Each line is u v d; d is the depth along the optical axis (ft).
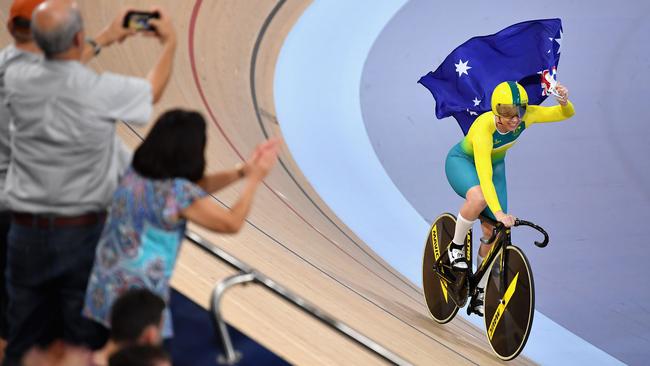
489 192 55.98
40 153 28.96
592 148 106.63
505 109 55.21
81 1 82.07
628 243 89.92
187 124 28.14
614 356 73.72
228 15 114.42
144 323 25.70
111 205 28.73
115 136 30.86
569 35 130.82
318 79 114.83
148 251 28.19
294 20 127.34
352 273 67.97
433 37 127.24
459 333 66.69
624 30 132.36
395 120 109.60
